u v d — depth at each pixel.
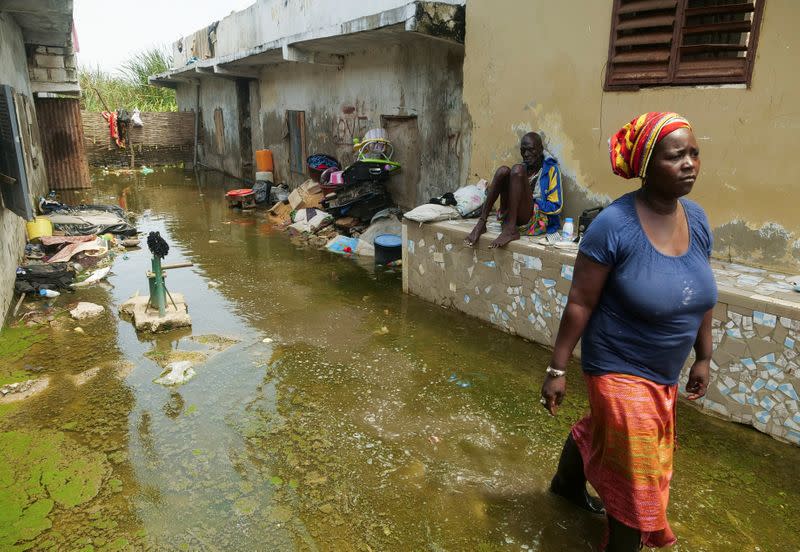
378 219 8.59
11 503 2.97
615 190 4.91
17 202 5.14
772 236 4.03
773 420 3.49
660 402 2.26
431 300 6.03
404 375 4.38
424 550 2.66
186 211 11.47
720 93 4.13
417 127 8.23
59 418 3.79
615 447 2.25
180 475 3.19
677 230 2.18
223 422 3.73
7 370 4.47
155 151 19.19
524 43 5.49
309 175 11.80
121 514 2.89
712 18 4.20
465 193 6.05
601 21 4.77
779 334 3.36
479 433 3.60
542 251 4.68
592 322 2.34
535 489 3.07
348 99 9.96
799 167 3.82
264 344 4.96
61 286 6.37
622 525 2.28
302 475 3.19
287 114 12.52
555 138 5.36
